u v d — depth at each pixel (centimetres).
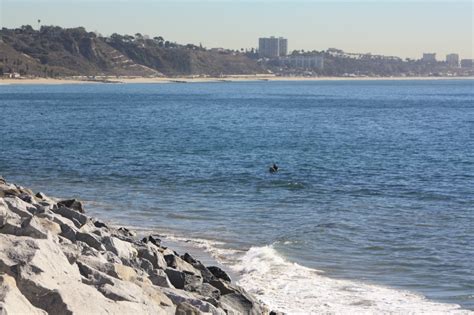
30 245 1337
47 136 8156
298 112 13988
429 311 2016
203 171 5191
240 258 2589
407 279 2362
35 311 1123
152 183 4547
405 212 3597
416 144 7769
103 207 3638
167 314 1377
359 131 9556
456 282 2325
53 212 2066
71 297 1215
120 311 1248
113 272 1530
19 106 15562
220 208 3653
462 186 4625
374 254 2697
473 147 7444
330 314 1961
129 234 2481
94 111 13900
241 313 1703
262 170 5328
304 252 2708
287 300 2084
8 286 1121
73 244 1684
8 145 7006
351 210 3641
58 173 4994
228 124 10619
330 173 5244
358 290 2209
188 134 8688
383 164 5894
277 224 3234
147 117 12219
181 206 3691
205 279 1953
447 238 2977
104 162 5666
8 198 1986
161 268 1883
